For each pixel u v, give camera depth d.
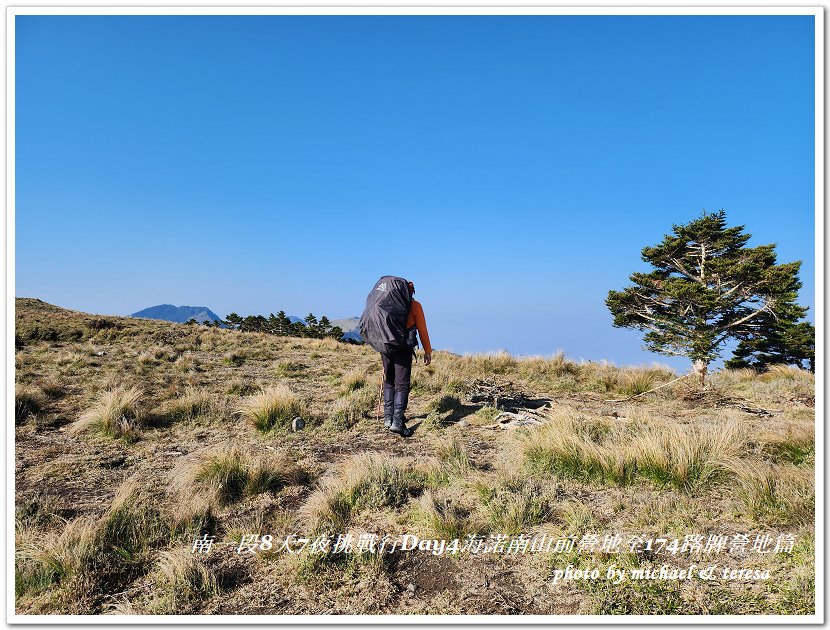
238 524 3.73
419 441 5.81
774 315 16.28
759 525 3.36
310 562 3.08
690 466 4.14
